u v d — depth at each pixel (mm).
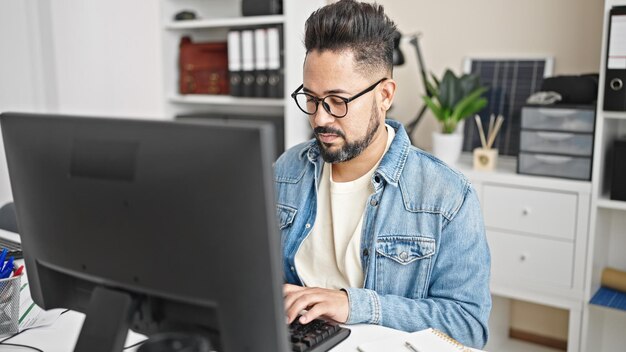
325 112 1248
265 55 3023
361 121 1257
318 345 1066
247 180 733
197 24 3229
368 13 1239
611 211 2553
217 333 827
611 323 2617
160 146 782
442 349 1062
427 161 1381
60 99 3365
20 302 1279
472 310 1261
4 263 1239
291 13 2914
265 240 742
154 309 860
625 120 2506
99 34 3441
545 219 2414
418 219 1327
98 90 3482
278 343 775
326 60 1221
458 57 2871
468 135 2871
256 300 763
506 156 2779
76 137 853
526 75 2699
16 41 3227
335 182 1414
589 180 2346
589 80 2363
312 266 1439
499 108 2783
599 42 2520
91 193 845
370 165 1382
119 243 840
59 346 1103
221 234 758
